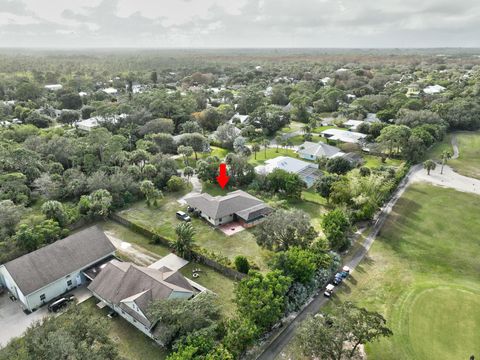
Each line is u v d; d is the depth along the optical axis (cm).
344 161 8019
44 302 4294
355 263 5075
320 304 4228
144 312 3709
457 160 9538
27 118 11644
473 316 4038
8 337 3744
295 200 7112
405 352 3550
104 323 3228
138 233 5912
